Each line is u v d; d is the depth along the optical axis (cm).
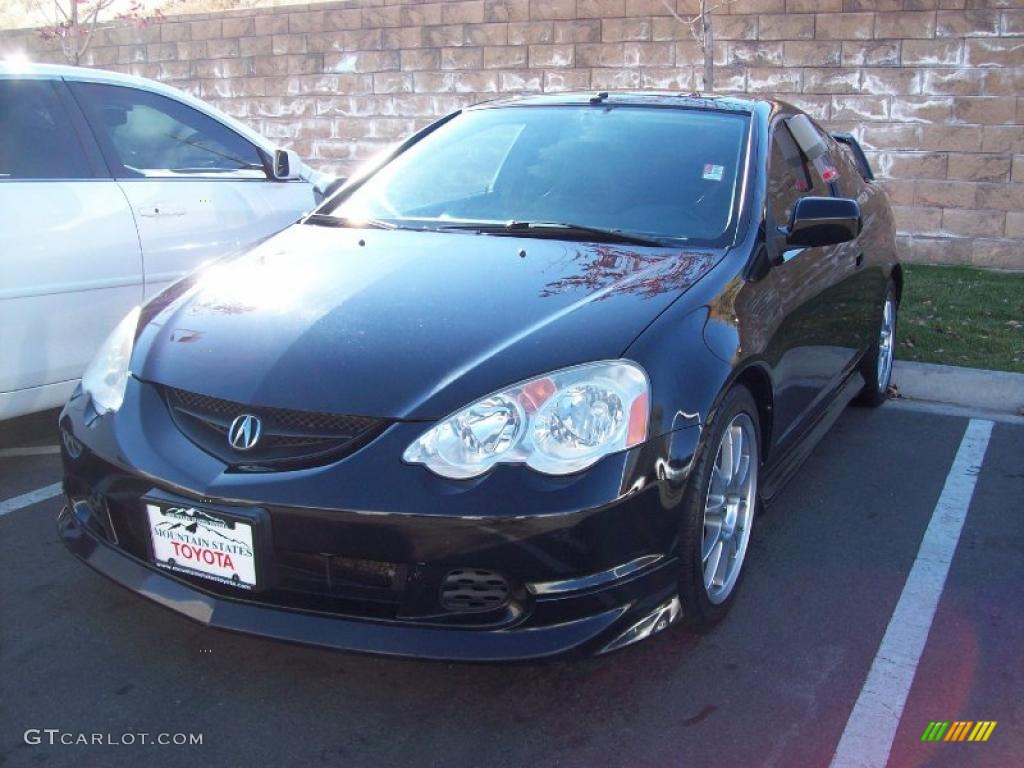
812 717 263
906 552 359
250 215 518
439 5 953
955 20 782
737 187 353
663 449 256
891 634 304
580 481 242
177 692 271
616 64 893
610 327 269
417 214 373
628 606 252
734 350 286
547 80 922
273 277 317
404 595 244
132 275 458
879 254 486
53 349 430
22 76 437
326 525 241
